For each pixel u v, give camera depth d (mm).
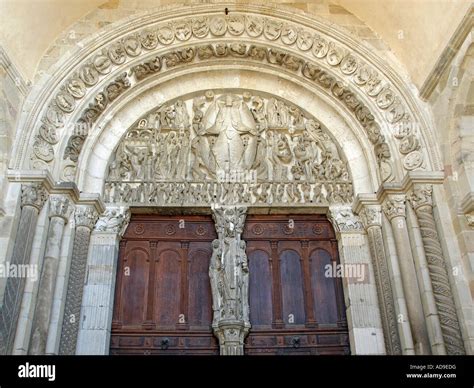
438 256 9562
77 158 10828
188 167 11844
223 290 10273
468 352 8648
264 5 12320
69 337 9336
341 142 12023
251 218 11594
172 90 12617
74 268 9898
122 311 10422
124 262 10930
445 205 10016
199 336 10289
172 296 10680
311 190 11609
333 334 10391
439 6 10023
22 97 10492
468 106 9867
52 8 10969
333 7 12719
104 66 11609
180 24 12211
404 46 11523
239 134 12281
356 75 11828
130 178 11578
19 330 8781
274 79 12734
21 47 10508
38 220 9836
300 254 11258
